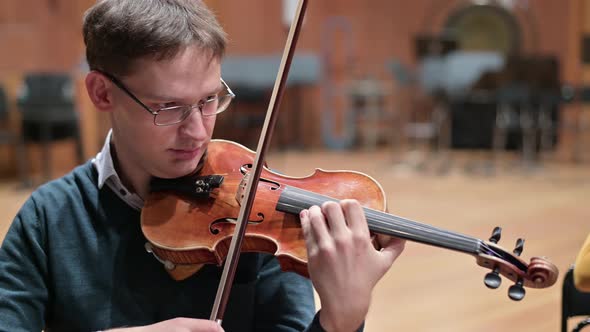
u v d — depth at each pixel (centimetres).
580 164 613
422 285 266
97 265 91
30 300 89
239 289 95
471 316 232
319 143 731
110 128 98
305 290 101
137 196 96
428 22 762
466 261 298
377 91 701
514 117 580
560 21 747
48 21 537
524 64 526
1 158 526
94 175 97
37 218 93
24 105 469
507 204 421
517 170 565
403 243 86
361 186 98
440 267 289
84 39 90
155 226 92
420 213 392
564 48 748
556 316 231
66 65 544
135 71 83
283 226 93
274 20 706
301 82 653
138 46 82
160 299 92
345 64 725
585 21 736
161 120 85
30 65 535
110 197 95
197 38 83
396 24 757
